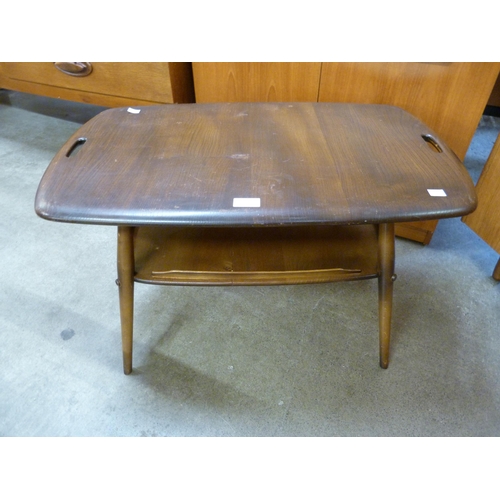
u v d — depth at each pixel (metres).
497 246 0.95
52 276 1.06
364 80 0.91
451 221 1.21
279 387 0.80
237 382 0.82
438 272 1.04
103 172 0.62
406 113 0.80
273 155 0.66
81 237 1.19
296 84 0.98
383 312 0.75
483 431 0.73
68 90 1.33
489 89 0.81
